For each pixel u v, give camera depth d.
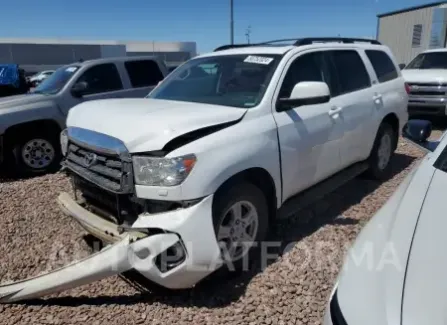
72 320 2.82
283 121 3.47
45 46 50.84
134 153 2.79
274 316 2.78
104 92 7.35
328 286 3.07
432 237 1.93
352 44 4.91
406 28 19.70
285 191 3.56
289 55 3.82
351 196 4.86
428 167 2.67
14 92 13.29
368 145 4.88
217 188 2.84
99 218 3.17
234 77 3.78
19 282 3.00
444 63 9.94
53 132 6.74
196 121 2.92
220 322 2.74
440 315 1.53
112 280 3.27
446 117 9.62
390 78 5.45
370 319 1.61
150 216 2.76
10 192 5.18
